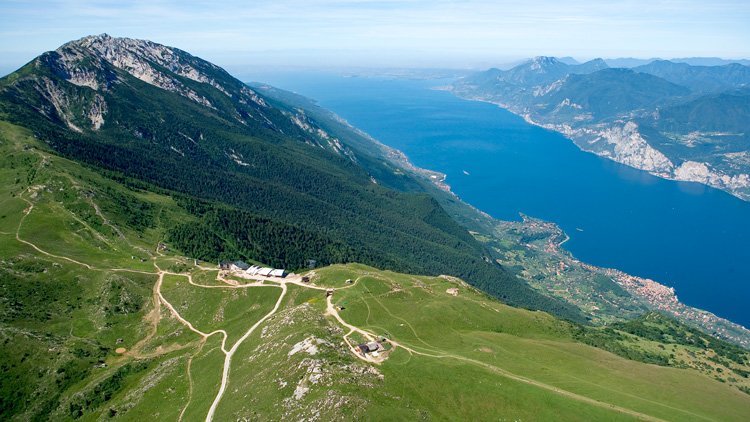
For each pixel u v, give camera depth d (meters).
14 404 173.12
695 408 170.62
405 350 172.75
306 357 153.38
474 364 167.38
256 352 176.38
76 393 175.75
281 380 146.00
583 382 174.00
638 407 156.38
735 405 178.50
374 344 170.62
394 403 134.12
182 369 182.50
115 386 180.62
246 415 136.88
